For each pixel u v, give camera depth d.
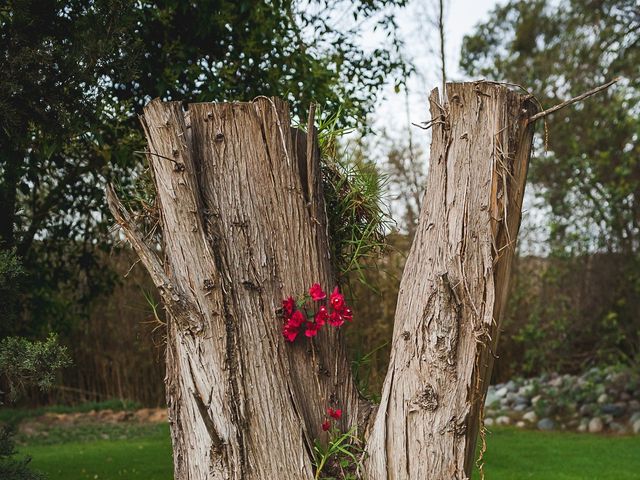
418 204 9.80
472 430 2.56
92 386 12.81
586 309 9.73
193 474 2.68
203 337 2.62
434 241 2.60
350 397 2.84
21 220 5.20
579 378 10.05
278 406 2.65
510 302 10.90
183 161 2.67
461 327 2.53
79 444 9.01
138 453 7.84
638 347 9.51
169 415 2.81
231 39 5.50
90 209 5.75
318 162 2.92
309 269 2.81
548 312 9.89
